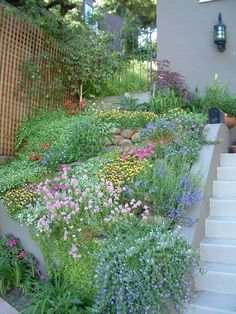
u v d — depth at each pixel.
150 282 2.38
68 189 3.48
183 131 4.27
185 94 6.40
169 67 6.93
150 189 3.29
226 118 5.06
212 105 5.85
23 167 4.96
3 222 3.99
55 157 4.78
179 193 3.26
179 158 3.76
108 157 4.29
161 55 7.04
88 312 2.59
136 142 4.71
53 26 6.54
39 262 3.49
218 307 2.61
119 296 2.38
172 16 7.00
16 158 5.57
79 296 2.89
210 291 2.92
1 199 4.12
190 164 3.89
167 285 2.44
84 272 2.94
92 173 4.04
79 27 7.18
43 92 6.34
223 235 3.40
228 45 6.60
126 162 3.90
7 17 5.73
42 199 3.73
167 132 4.29
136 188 3.38
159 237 2.65
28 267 3.48
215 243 3.22
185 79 6.83
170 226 3.11
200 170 3.68
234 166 4.27
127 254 2.47
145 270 2.39
